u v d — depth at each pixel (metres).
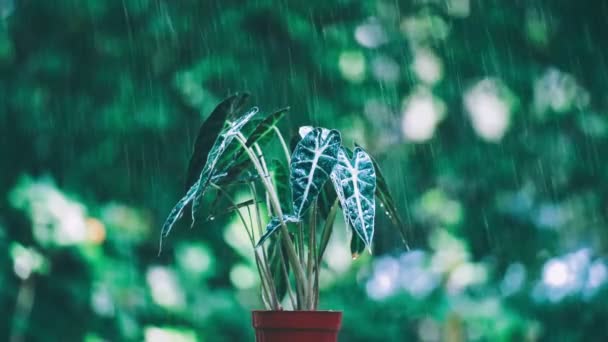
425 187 5.04
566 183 5.04
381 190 1.85
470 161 5.03
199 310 4.52
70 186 4.58
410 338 4.90
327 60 4.83
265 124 1.73
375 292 4.77
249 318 4.56
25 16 4.64
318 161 1.59
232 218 4.44
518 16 5.05
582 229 5.02
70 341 4.40
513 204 5.05
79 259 4.38
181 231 4.61
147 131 4.66
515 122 5.05
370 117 4.90
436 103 5.00
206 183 1.65
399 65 4.96
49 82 4.62
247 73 4.74
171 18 4.72
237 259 4.57
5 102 4.59
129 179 4.62
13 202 4.36
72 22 4.65
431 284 4.82
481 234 5.03
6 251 4.36
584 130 5.03
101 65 4.66
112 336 4.43
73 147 4.61
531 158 5.04
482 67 5.03
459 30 5.04
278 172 1.88
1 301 4.36
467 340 4.83
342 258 4.72
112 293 4.42
